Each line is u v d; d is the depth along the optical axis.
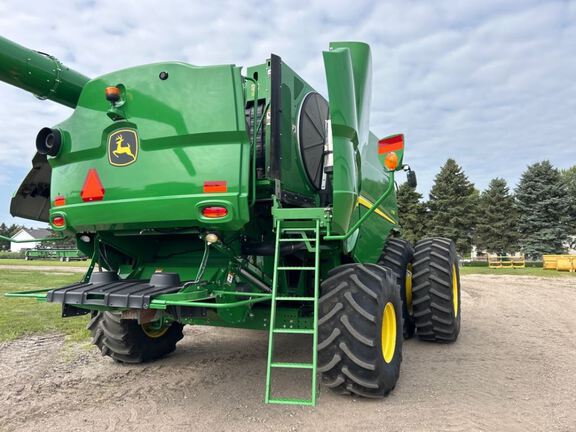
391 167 3.18
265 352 5.05
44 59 3.81
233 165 3.10
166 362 4.60
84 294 3.10
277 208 3.27
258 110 3.76
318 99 4.46
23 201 4.41
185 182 3.17
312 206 4.19
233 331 6.38
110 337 4.25
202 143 3.18
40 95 3.92
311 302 3.84
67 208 3.60
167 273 3.33
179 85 3.22
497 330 6.34
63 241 4.20
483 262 39.97
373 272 3.43
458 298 5.78
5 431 2.84
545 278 17.97
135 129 3.35
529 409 3.20
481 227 40.94
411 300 5.69
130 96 3.34
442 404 3.29
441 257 5.34
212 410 3.20
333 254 3.97
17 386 3.77
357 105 3.76
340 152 3.29
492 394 3.53
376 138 5.81
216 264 3.65
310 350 5.16
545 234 37.81
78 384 3.83
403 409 3.19
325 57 3.29
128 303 2.93
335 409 3.19
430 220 41.59
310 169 4.12
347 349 3.17
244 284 3.73
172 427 2.89
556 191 38.22
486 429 2.84
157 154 3.26
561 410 3.18
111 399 3.45
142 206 3.27
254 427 2.88
